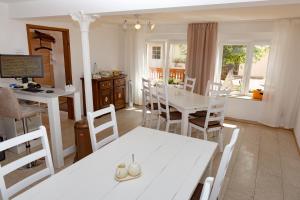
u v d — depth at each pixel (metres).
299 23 4.12
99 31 5.46
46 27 4.16
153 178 1.46
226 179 2.75
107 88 5.33
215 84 4.56
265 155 3.39
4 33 3.49
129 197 1.27
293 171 2.96
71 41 4.75
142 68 6.07
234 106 5.08
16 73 3.12
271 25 4.46
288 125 4.50
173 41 5.70
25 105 3.21
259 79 5.00
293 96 4.36
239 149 3.58
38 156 1.60
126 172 1.45
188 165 1.63
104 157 1.74
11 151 3.33
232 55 5.13
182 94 4.23
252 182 2.70
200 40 5.04
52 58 5.55
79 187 1.36
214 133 4.12
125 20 4.60
